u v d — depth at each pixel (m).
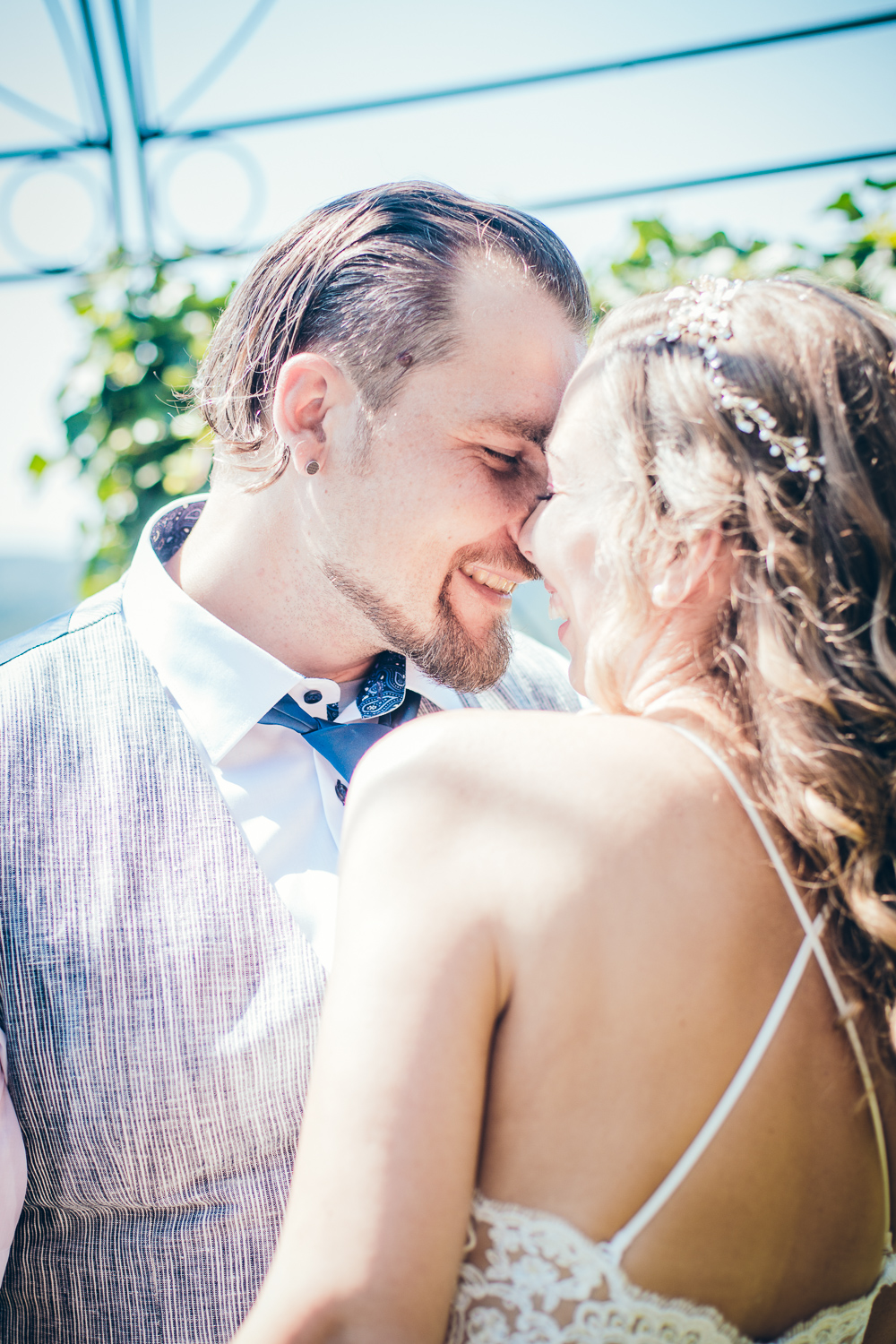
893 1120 0.74
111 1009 1.03
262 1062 1.04
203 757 1.17
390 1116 0.61
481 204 1.26
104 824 1.09
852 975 0.71
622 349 0.86
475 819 0.69
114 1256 1.03
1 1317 1.07
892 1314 0.81
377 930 0.67
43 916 1.04
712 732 0.76
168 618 1.23
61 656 1.21
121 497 2.36
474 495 1.18
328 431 1.21
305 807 1.18
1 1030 1.02
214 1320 1.02
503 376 1.16
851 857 0.71
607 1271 0.64
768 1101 0.68
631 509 0.81
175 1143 1.02
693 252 2.29
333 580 1.24
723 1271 0.67
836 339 0.78
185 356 2.36
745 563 0.77
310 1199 0.62
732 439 0.76
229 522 1.28
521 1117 0.66
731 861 0.70
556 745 0.73
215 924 1.07
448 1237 0.61
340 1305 0.58
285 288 1.27
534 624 2.10
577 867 0.67
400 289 1.17
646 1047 0.65
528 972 0.65
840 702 0.74
